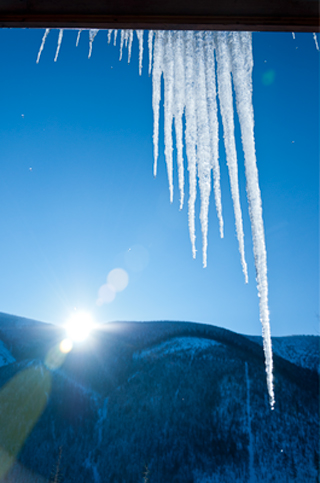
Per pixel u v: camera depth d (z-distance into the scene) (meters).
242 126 2.99
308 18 2.22
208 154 3.21
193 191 3.32
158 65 3.22
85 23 2.27
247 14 2.21
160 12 2.21
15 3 2.19
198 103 3.14
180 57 3.17
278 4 2.15
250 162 2.96
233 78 3.02
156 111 3.42
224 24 2.25
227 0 2.14
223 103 3.13
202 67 3.12
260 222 2.94
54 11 2.23
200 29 2.31
